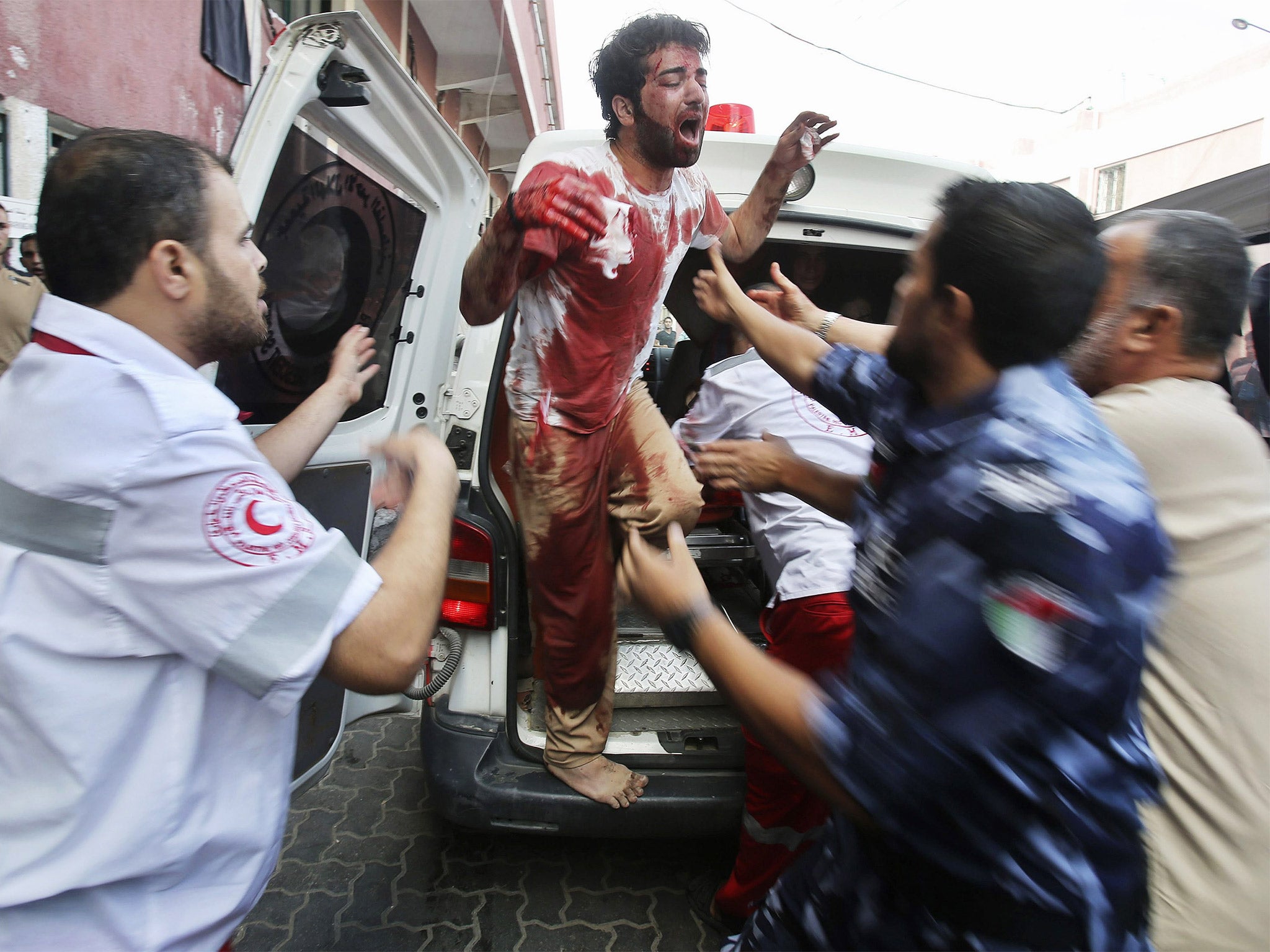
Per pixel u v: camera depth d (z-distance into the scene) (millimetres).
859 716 748
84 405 762
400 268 2082
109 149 827
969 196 799
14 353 1477
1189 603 1158
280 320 1656
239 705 882
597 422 1711
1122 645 692
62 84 1970
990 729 685
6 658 758
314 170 1578
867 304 2811
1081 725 691
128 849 794
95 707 784
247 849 902
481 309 1680
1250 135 11633
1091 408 821
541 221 1449
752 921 1115
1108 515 691
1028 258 739
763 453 1309
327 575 815
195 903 867
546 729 1976
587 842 2242
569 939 1891
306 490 1684
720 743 1968
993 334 786
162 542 772
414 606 864
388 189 1917
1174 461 1146
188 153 874
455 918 1947
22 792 787
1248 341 3600
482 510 1928
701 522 2906
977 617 690
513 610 1945
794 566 1801
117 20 2189
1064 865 710
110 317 821
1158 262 1189
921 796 711
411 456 1008
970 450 762
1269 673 1122
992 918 753
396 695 2041
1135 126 13258
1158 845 1193
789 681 829
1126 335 1229
